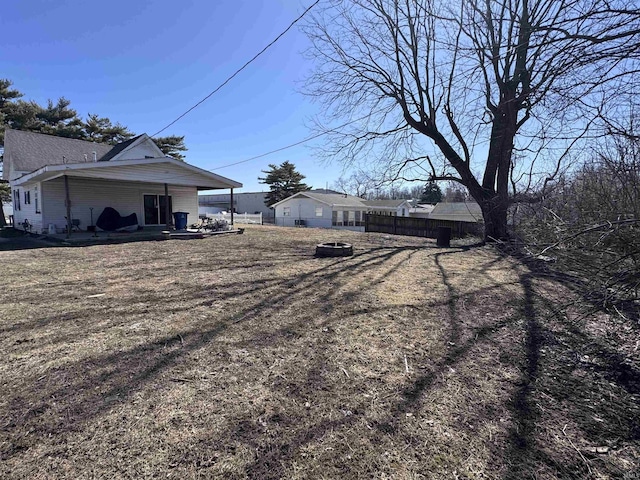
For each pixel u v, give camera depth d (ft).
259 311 11.55
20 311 11.35
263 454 4.84
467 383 6.94
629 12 6.69
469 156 33.86
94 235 37.73
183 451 4.87
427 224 52.44
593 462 4.74
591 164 13.76
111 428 5.36
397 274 18.20
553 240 11.59
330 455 4.83
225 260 22.80
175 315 11.05
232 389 6.59
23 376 7.00
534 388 6.77
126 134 83.71
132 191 47.96
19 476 4.35
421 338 9.34
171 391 6.49
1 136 55.26
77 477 4.36
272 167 128.16
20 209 49.08
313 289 14.66
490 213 31.96
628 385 6.93
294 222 94.68
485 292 14.38
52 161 46.96
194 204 56.80
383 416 5.77
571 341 9.17
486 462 4.70
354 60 35.96
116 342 8.82
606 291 8.70
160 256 24.57
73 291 14.08
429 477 4.42
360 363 7.79
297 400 6.24
